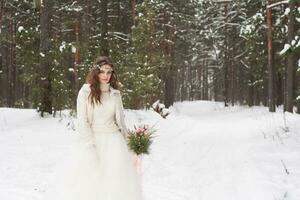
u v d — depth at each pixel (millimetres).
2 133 14531
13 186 8195
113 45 25016
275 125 18516
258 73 35531
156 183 8953
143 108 26469
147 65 26922
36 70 20516
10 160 10406
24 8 28594
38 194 7668
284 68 31297
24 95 36469
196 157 12273
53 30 26016
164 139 15812
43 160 10469
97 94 5102
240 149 13453
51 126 16031
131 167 5230
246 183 8805
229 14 41594
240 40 41469
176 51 43312
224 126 21703
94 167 5062
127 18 33875
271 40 29234
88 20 29516
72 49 20000
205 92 79688
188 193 8195
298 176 9219
